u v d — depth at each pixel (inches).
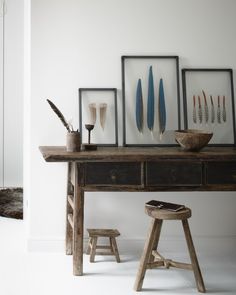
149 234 121.6
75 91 151.4
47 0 150.0
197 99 152.9
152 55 152.5
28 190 157.9
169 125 152.5
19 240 165.5
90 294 117.4
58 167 152.4
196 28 153.5
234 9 154.1
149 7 152.5
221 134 153.2
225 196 155.6
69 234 149.0
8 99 237.3
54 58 150.7
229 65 154.5
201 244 155.1
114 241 143.3
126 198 154.3
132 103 151.9
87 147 136.6
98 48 151.8
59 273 132.2
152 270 137.2
